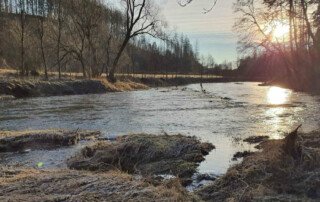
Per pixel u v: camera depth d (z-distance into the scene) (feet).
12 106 66.54
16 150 27.96
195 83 242.58
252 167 17.65
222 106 66.23
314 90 110.22
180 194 15.03
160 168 21.72
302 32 84.23
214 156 24.79
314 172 15.83
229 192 15.66
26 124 43.83
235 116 50.14
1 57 141.69
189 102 76.18
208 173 20.39
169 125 41.78
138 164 23.13
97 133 35.76
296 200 13.52
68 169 21.39
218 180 17.43
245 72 323.98
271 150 20.08
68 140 30.48
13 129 39.75
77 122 45.32
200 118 48.21
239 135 33.99
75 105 68.95
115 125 42.29
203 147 26.68
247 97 91.30
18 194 14.69
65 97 90.02
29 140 29.86
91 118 49.37
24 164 23.73
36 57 128.57
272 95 98.43
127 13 130.52
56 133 31.40
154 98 88.74
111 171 20.83
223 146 28.40
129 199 13.98
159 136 28.99
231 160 23.52
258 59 194.49
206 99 85.46
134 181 16.97
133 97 92.27
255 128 38.47
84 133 34.63
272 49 135.74
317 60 118.32
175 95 101.55
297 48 130.31
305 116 48.62
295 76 137.90
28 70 120.16
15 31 121.19
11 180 17.15
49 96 92.58
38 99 82.64
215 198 15.38
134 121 45.80
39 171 20.12
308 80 123.24
